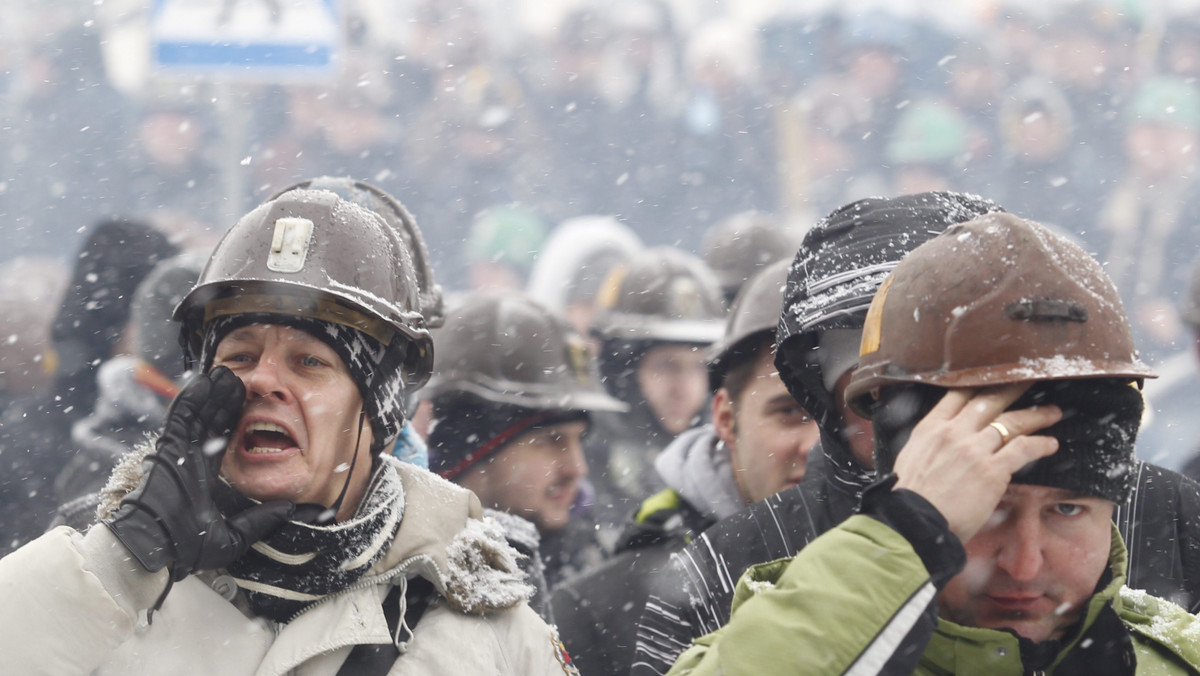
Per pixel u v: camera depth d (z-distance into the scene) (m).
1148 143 29.33
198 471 5.62
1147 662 5.03
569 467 10.29
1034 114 29.78
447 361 10.20
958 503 4.56
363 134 29.91
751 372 8.21
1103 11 30.38
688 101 30.80
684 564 6.52
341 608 5.80
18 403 12.66
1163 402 17.30
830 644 4.52
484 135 30.44
